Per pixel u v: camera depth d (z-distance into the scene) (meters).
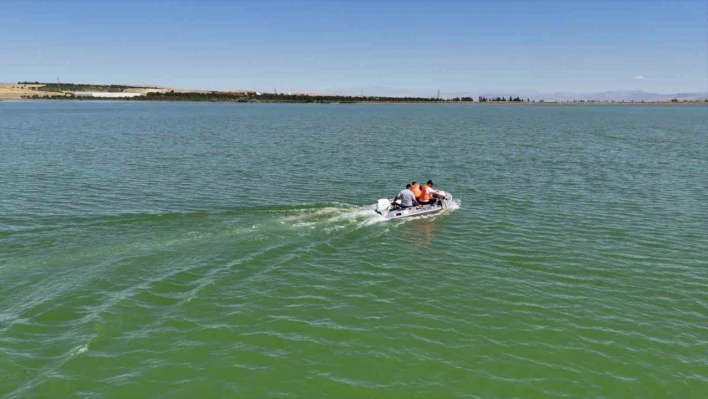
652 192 32.56
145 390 11.80
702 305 16.28
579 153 52.78
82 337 13.57
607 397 12.00
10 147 49.44
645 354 13.62
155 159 43.81
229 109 168.50
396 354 13.51
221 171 38.53
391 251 21.03
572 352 13.70
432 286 17.66
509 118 130.75
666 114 163.25
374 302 16.39
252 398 11.73
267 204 28.44
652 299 16.70
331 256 20.25
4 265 18.05
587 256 20.56
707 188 33.84
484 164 44.31
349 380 12.43
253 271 18.42
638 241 22.42
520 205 28.94
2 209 25.56
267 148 53.53
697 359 13.43
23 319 14.38
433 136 71.38
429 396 11.94
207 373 12.51
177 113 129.75
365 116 132.12
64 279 17.02
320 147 55.19
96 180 33.75
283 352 13.48
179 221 23.62
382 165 42.88
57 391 11.60
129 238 21.09
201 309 15.48
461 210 27.62
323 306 16.03
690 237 22.97
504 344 14.04
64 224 23.03
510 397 11.95
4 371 12.13
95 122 87.81
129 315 14.88
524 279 18.28
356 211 26.02
